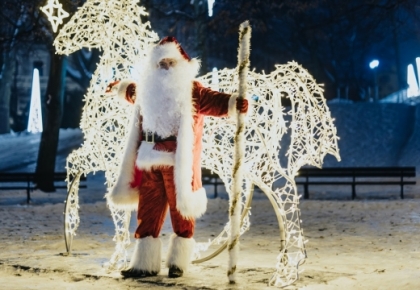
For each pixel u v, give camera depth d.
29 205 17.58
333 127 6.69
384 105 33.66
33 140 36.19
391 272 6.93
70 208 8.51
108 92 7.33
